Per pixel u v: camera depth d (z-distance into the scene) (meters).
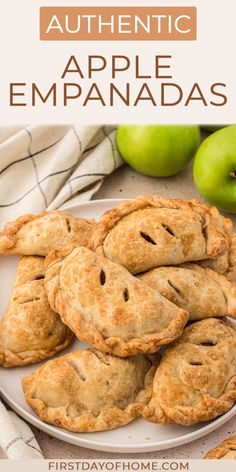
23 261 0.85
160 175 0.98
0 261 0.87
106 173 0.97
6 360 0.78
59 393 0.75
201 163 0.92
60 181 0.95
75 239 0.85
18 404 0.77
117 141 0.97
